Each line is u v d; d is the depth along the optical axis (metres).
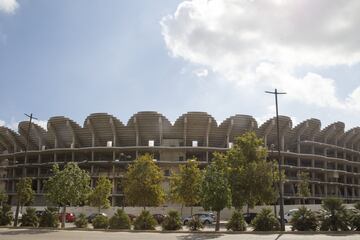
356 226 28.73
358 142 110.12
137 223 32.84
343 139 104.69
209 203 30.67
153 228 32.78
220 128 84.88
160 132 83.94
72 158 86.25
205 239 23.98
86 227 35.75
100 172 84.12
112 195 79.94
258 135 87.88
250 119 85.00
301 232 28.03
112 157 86.00
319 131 96.06
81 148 84.38
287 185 90.19
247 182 40.31
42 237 25.44
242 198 40.06
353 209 30.14
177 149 82.12
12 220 40.50
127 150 83.56
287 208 58.12
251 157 42.03
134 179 52.44
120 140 86.75
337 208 29.25
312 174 93.12
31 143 94.69
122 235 27.33
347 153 105.81
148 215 33.31
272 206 59.38
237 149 42.62
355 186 102.56
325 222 28.81
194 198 51.31
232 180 40.50
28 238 24.56
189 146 85.12
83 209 64.00
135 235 27.33
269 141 90.50
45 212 37.16
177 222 31.98
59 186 37.06
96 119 83.88
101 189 60.50
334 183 95.31
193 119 82.50
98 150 84.00
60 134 89.38
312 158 92.69
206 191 30.89
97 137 86.81
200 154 85.50
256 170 40.69
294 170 90.50
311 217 29.33
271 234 27.64
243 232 28.95
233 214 31.48
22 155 92.75
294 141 93.69
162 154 83.75
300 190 79.94
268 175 40.88
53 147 93.00
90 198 60.00
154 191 51.94
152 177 52.78
